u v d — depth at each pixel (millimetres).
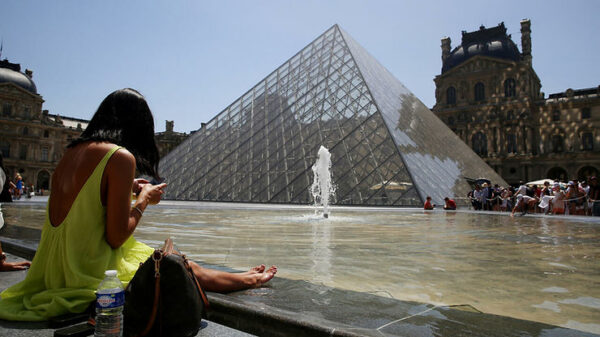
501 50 94938
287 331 2871
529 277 4785
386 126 29891
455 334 2639
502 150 88312
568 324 2982
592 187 21328
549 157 85812
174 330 2691
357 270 5148
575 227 12516
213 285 3697
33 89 101500
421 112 43938
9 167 93562
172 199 34031
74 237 3072
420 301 3584
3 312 3021
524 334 2676
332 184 27359
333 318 2945
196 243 7836
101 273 3111
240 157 34625
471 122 91500
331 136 31594
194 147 40000
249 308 3154
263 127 37188
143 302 2691
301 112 36438
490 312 3256
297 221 13688
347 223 13195
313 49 46156
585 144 86125
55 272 3119
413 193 25203
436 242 8266
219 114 43156
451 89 96812
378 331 2648
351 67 38656
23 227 9273
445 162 35031
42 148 99125
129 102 3482
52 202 3246
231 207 23125
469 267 5414
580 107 86688
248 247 7309
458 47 101812
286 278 4555
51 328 2857
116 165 3074
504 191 28359
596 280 4637
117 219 3068
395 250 7035
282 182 29516
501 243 8188
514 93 89562
